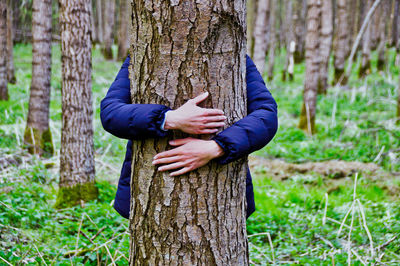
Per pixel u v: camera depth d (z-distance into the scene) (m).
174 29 1.93
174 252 2.04
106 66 18.86
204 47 1.95
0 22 11.65
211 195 2.03
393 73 17.48
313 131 10.80
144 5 1.96
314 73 10.96
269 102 2.24
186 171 1.98
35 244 3.84
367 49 18.20
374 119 10.58
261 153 9.05
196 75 1.97
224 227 2.09
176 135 2.00
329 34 15.26
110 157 7.78
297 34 27.33
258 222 5.25
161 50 1.96
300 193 6.41
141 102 2.07
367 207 5.55
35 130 8.05
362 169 7.25
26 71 18.80
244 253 2.22
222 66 2.00
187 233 2.03
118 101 2.15
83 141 5.54
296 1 23.42
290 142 9.96
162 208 2.04
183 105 1.94
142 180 2.09
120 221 4.68
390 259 3.70
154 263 2.09
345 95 14.27
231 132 1.95
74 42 5.32
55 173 6.86
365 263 3.29
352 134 9.50
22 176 5.91
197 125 1.92
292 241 4.51
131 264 2.21
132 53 2.10
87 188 5.59
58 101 13.07
